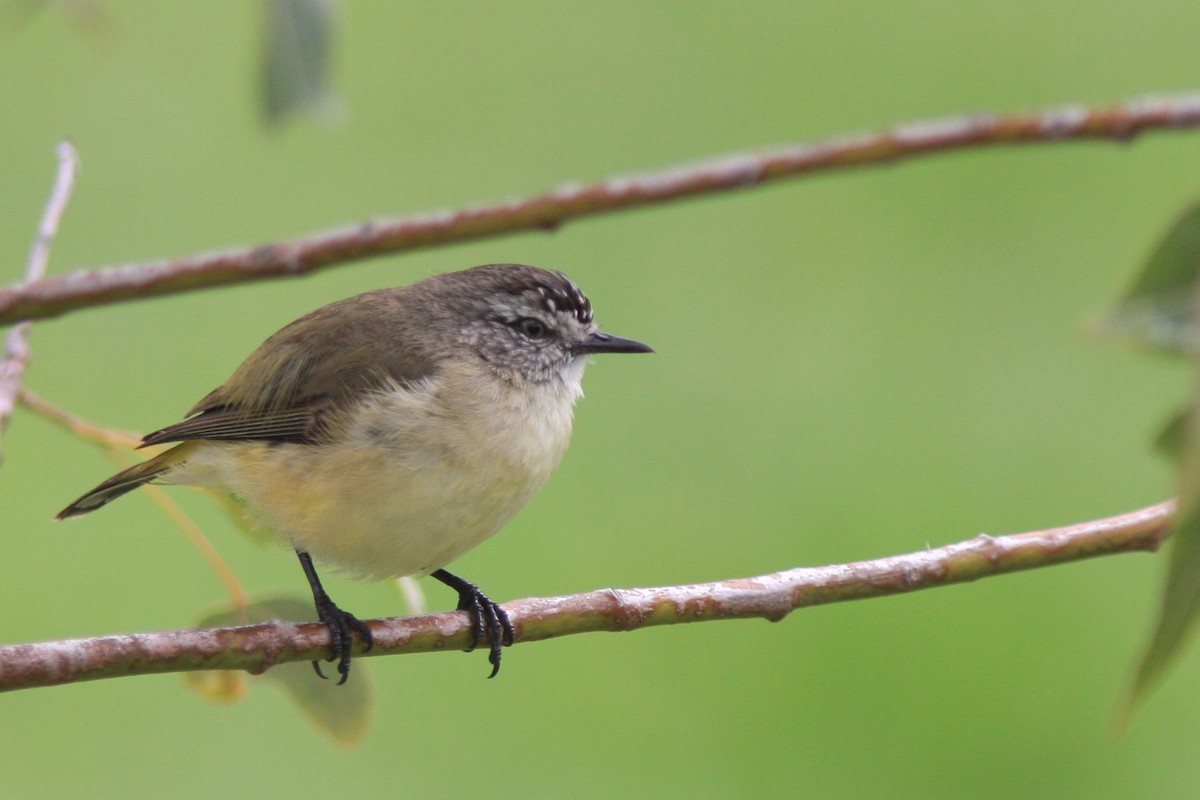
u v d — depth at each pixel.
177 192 13.37
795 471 12.47
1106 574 12.45
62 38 13.70
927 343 13.09
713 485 12.49
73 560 11.73
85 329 12.60
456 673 11.94
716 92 14.29
